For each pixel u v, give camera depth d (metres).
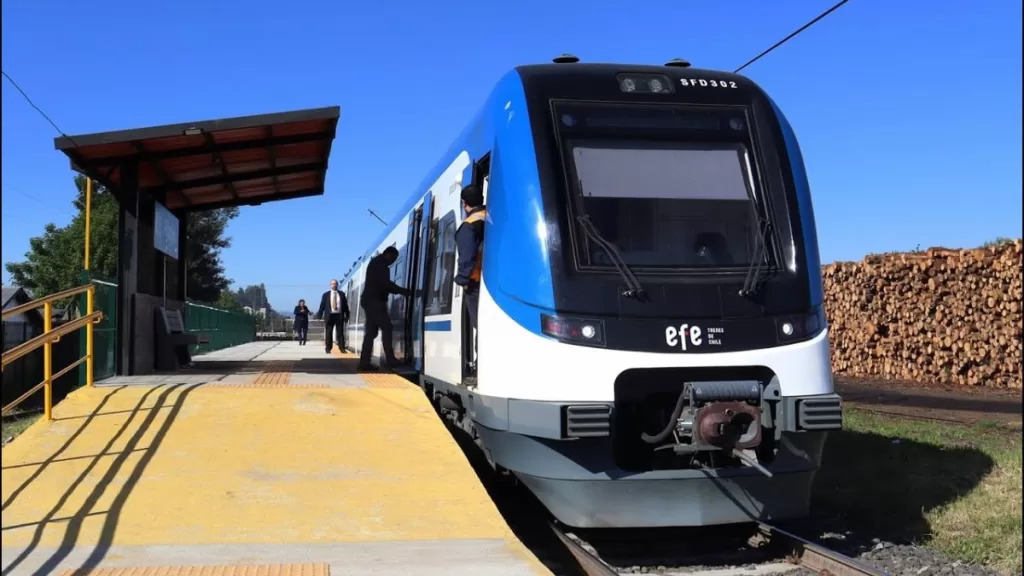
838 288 19.86
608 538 6.60
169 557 4.70
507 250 6.00
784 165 6.33
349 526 5.29
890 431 10.28
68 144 8.47
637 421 5.85
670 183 6.13
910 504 7.20
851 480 8.20
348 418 7.30
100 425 6.94
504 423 5.79
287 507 5.53
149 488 5.72
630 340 5.60
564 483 5.66
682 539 6.62
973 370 16.14
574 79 6.38
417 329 10.38
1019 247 15.14
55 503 5.45
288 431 6.93
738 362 5.71
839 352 19.77
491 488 8.27
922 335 17.25
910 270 17.55
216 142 9.75
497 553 4.89
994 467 8.17
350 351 25.28
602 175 6.05
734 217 6.16
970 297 16.23
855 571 5.29
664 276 5.81
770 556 6.16
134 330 9.77
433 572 4.55
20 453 6.32
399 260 13.11
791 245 6.09
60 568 4.45
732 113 6.46
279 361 15.48
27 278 43.56
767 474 5.47
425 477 6.12
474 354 6.91
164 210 11.40
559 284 5.66
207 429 6.90
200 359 16.67
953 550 6.05
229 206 13.48
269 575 4.39
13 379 13.91
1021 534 6.16
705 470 5.68
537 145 6.03
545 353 5.60
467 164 7.64
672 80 6.52
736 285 5.86
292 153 10.95
